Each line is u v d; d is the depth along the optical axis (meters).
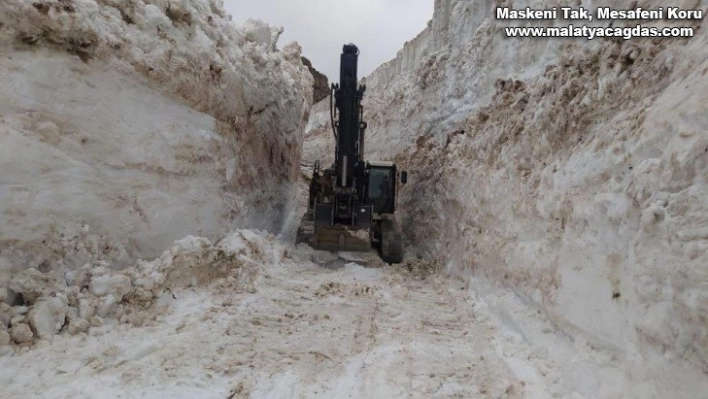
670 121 2.70
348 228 8.54
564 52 5.18
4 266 3.49
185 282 5.10
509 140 6.03
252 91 8.80
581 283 3.47
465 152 8.37
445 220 8.67
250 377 3.32
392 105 19.08
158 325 4.08
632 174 2.95
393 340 4.30
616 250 3.07
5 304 3.29
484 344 4.20
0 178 3.51
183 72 5.96
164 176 5.57
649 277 2.55
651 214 2.56
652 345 2.50
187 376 3.22
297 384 3.29
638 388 2.52
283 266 7.34
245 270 6.03
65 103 4.17
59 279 3.84
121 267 4.70
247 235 7.00
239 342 3.97
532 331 4.04
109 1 4.88
